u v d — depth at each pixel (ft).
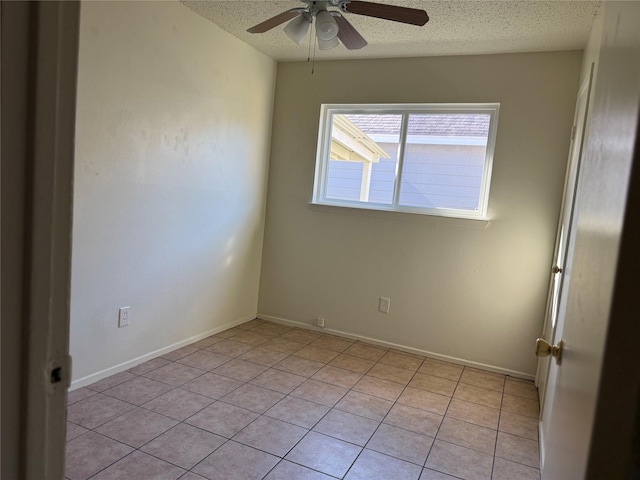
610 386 1.80
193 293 10.86
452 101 10.97
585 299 2.62
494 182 10.69
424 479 6.44
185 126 9.84
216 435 7.13
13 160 1.49
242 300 12.89
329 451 6.95
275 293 13.37
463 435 7.74
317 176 12.77
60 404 1.75
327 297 12.67
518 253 10.61
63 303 1.70
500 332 10.87
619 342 1.78
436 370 10.68
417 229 11.50
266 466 6.44
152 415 7.55
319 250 12.69
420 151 11.63
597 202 2.64
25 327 1.58
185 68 9.60
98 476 5.91
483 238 10.88
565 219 8.76
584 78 8.82
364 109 12.19
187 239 10.41
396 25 9.27
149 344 9.75
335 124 12.66
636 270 1.74
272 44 11.32
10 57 1.45
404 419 8.15
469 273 11.07
